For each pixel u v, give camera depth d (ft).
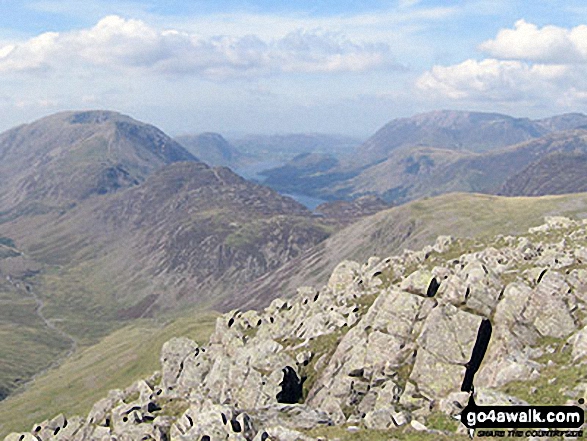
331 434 146.92
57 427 313.94
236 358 273.54
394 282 302.66
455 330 192.24
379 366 204.23
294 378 238.07
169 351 352.49
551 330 183.93
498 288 210.79
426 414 158.10
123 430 201.67
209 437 156.76
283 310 378.12
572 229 312.71
